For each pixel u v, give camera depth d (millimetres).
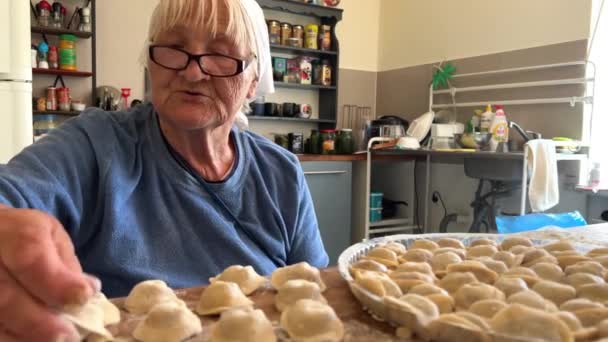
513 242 707
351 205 2920
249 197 872
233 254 811
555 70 2375
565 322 414
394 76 3305
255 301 515
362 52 3371
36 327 319
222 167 872
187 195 800
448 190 2945
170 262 768
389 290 483
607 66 2270
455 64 2877
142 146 812
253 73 834
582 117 2262
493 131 2297
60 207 702
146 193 789
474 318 408
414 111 3160
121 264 731
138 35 2604
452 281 524
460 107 2850
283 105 2924
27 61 1854
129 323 447
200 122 756
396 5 3289
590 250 692
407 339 417
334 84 3066
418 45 3127
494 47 2656
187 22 733
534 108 2473
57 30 2312
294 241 929
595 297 497
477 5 2746
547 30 2404
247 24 780
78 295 329
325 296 524
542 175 1969
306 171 2623
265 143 955
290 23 3043
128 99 2586
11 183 626
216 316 473
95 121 801
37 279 328
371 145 2736
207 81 756
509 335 379
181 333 414
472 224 2525
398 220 3006
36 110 2297
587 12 2238
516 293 475
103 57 2523
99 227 750
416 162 3115
